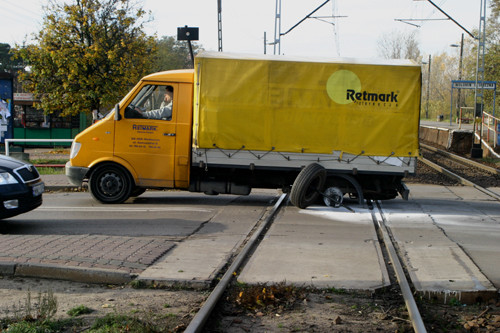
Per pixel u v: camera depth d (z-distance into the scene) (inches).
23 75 1047.6
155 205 453.7
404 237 336.2
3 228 351.6
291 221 386.9
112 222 374.3
